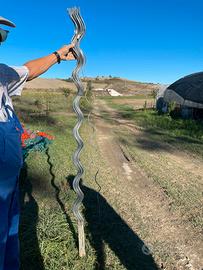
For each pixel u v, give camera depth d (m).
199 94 22.62
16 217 2.48
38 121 16.91
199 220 5.53
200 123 19.05
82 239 4.11
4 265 2.48
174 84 25.83
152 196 6.62
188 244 4.77
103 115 25.19
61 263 4.00
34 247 4.23
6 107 2.25
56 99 35.97
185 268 4.19
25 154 8.57
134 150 11.34
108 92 87.81
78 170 4.00
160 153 10.99
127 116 24.47
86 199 6.07
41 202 5.80
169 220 5.51
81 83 3.81
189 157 10.55
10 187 2.25
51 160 8.55
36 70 2.57
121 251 4.40
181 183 7.54
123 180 7.61
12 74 2.31
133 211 5.75
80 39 3.50
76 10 3.39
